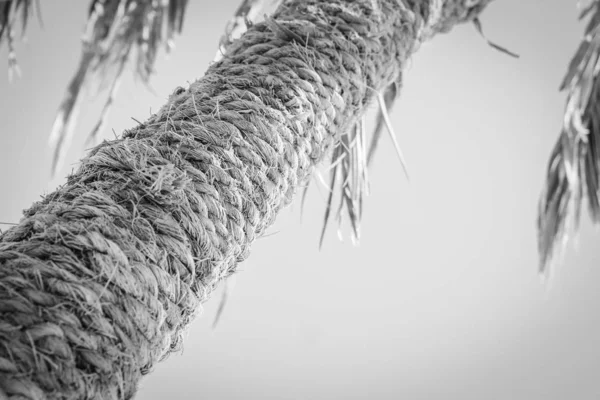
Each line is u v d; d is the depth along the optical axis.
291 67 0.59
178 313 0.47
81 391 0.40
